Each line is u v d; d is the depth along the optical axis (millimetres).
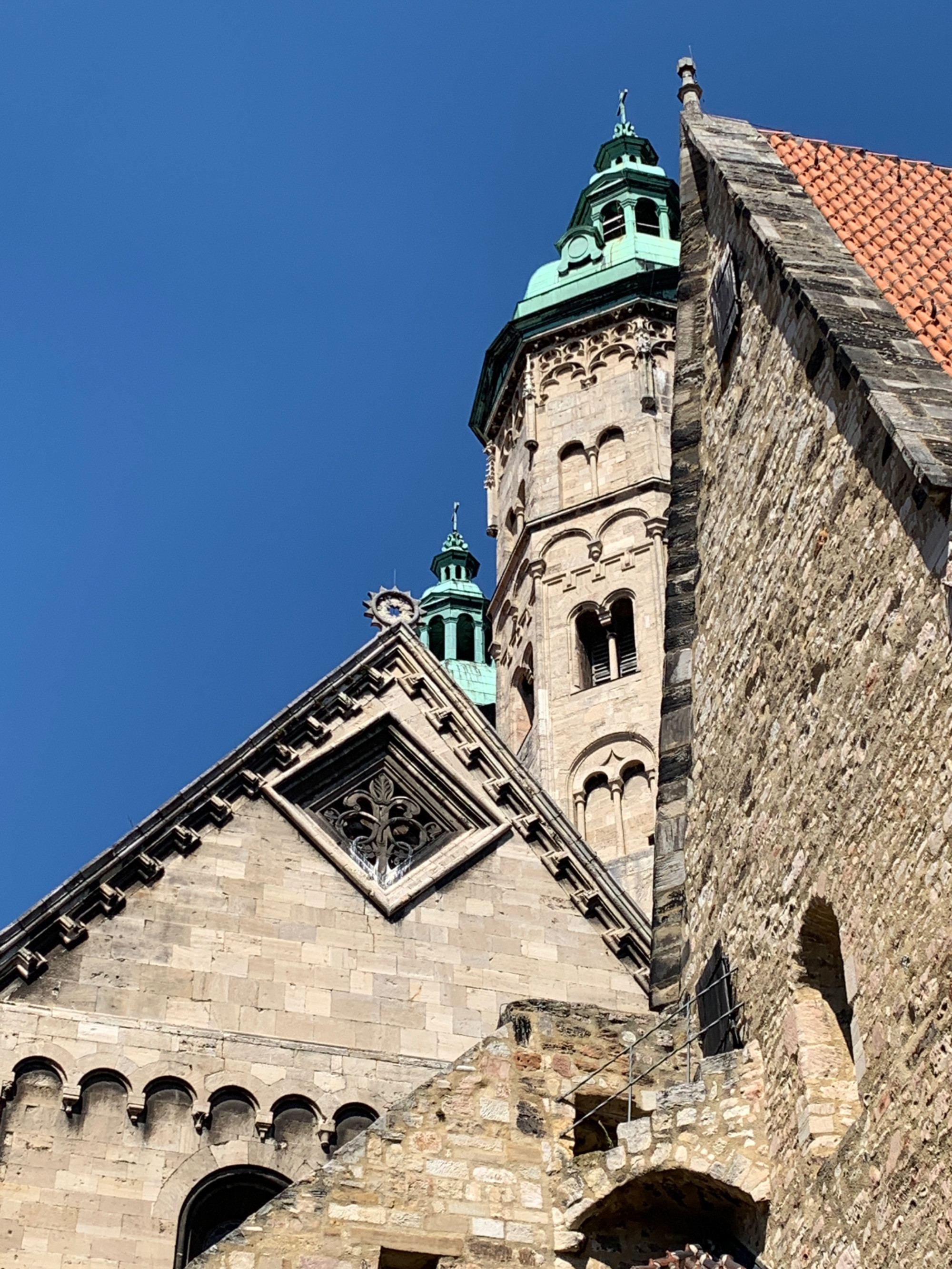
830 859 20656
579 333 63781
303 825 32688
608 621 57531
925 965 18203
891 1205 18375
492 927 32406
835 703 21000
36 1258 27125
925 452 19234
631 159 69438
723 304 27109
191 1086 29203
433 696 35094
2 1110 28344
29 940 30156
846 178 27797
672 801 26359
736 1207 21766
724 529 25922
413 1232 21969
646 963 32625
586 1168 22422
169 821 32000
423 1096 22953
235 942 31078
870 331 22141
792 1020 21250
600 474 60625
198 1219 28219
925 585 19047
